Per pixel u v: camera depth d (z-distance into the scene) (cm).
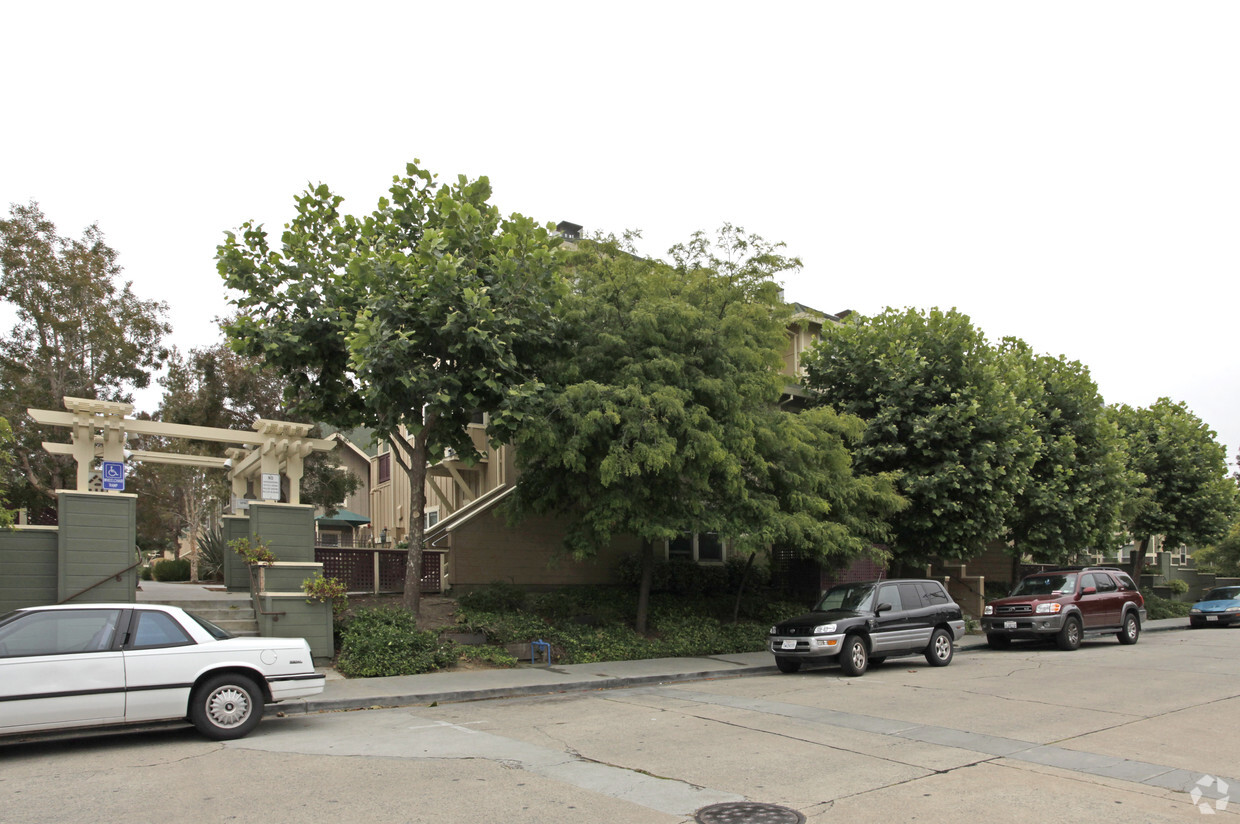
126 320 2472
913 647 1644
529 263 1522
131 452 1734
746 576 2072
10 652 841
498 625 1644
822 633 1527
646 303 1622
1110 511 2691
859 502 1984
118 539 1410
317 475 2594
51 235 2378
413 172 1600
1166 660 1762
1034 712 1120
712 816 650
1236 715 1096
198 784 736
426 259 1455
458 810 661
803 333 2584
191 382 2608
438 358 1545
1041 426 2541
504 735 965
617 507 1605
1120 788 737
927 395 2198
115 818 637
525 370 1634
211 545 2598
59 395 2284
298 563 1500
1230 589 3033
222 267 1484
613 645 1705
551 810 663
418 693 1225
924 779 766
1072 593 2083
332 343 1530
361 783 740
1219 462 3388
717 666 1602
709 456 1546
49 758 838
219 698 923
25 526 1375
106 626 890
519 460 1694
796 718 1080
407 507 3075
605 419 1499
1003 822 639
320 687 984
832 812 663
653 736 962
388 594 1920
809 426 1873
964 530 2208
